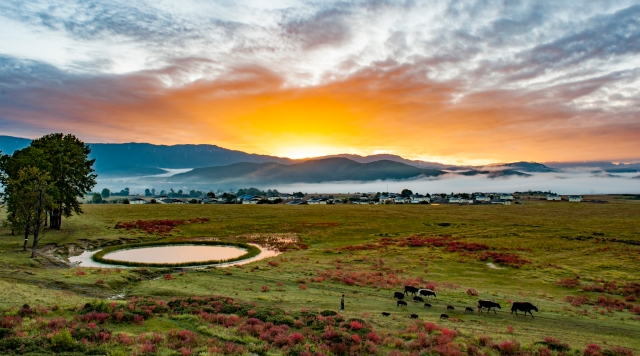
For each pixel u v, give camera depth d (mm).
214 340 23875
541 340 27156
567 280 53000
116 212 124000
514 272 59156
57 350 20125
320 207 176125
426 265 63719
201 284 45625
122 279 46188
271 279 49938
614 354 24406
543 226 116125
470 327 30469
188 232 97312
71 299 32375
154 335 23781
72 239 76062
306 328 27469
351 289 45531
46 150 76375
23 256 56312
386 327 29188
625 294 46875
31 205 58688
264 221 119250
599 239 91625
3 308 26734
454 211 165750
